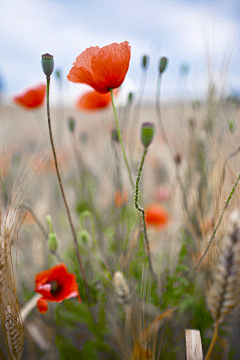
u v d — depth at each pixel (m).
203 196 0.63
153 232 0.85
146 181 1.07
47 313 0.64
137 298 0.60
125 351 0.58
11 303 0.50
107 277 0.60
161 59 0.59
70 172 1.02
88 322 0.62
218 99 0.66
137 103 0.70
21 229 0.82
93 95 0.75
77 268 0.65
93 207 0.80
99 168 1.08
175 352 0.61
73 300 0.64
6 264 0.50
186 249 0.65
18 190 0.52
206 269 0.60
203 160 0.64
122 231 0.63
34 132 1.55
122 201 0.68
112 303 0.64
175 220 0.77
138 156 0.75
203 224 0.61
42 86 0.81
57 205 0.94
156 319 0.53
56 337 0.63
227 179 0.59
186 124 0.68
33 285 0.69
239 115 0.65
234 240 0.42
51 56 0.47
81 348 0.65
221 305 0.44
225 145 0.64
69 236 0.82
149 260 0.53
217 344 0.61
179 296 0.59
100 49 0.50
